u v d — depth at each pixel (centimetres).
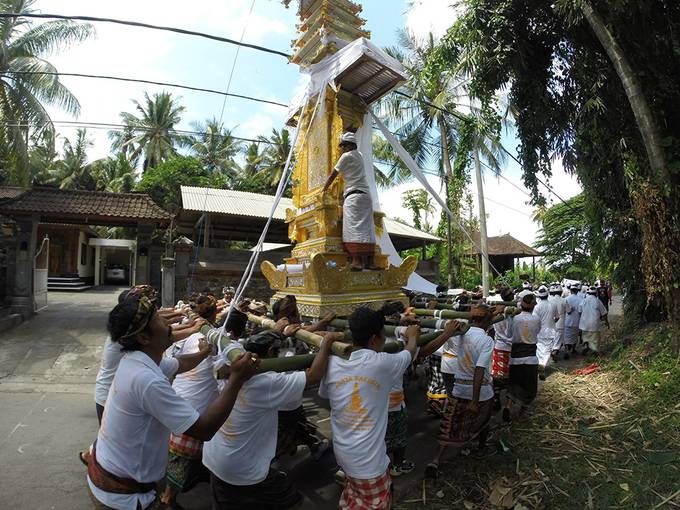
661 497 344
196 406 361
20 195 1134
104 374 382
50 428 525
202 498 389
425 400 668
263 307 587
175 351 394
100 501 204
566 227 2191
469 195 1862
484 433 454
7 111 1307
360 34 575
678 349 577
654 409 498
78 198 1197
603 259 791
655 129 562
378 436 272
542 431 493
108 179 2995
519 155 809
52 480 400
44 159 2683
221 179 2466
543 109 722
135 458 207
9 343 889
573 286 999
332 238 524
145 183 2336
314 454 457
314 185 587
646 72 604
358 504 269
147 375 209
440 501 365
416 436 522
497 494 365
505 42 654
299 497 306
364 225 503
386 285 529
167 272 1093
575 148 738
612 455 421
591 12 568
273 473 295
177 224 1574
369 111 596
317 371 271
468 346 428
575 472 395
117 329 218
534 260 2764
